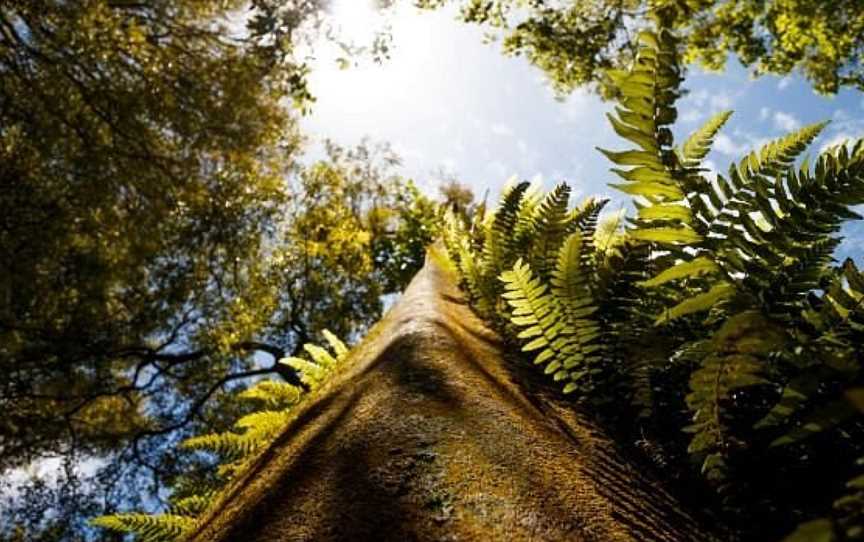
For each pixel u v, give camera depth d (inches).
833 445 42.6
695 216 47.1
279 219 672.4
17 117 427.2
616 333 62.6
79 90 440.5
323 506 36.4
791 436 32.7
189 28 471.2
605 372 62.1
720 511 44.9
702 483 48.1
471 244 141.3
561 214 84.7
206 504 92.2
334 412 54.1
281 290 740.0
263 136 543.8
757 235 45.8
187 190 526.0
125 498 689.6
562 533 33.9
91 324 570.6
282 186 633.0
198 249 613.3
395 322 85.4
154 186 512.1
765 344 38.4
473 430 44.6
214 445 103.3
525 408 54.4
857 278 42.7
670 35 45.2
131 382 705.6
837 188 44.2
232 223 609.3
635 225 54.1
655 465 51.6
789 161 48.1
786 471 43.3
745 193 47.0
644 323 61.5
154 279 621.3
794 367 46.9
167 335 678.5
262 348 706.2
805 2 510.6
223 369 739.4
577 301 60.3
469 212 370.0
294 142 618.8
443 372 57.1
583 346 61.6
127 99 448.8
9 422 577.0
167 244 593.3
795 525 40.5
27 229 442.3
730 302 45.7
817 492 41.6
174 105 479.2
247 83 482.0
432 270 143.4
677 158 46.3
